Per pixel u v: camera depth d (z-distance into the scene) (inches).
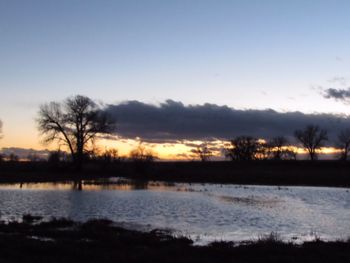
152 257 738.2
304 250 822.5
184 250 818.8
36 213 1493.6
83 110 4094.5
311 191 2805.1
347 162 5364.2
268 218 1428.4
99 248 853.2
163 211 1578.5
